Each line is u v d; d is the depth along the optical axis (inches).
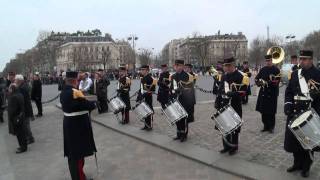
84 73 671.8
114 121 584.4
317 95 292.2
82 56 4141.2
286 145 300.0
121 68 552.1
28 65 4463.6
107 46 5049.2
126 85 550.0
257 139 424.8
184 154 377.1
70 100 303.9
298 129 264.5
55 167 369.7
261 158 351.6
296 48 3403.1
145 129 505.0
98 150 422.0
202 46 4121.6
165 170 339.9
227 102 360.8
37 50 4165.8
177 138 438.6
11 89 429.1
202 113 630.5
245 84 357.4
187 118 426.3
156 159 375.2
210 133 463.8
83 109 308.5
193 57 4261.8
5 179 339.9
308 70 296.2
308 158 295.0
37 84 698.2
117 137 484.7
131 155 394.9
